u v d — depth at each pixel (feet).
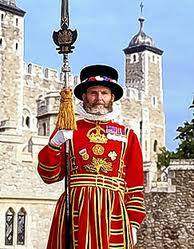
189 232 97.76
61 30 21.95
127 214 20.57
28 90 209.97
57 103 115.24
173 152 148.56
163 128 254.68
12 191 90.33
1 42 208.23
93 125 21.17
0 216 88.84
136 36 261.03
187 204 98.43
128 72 259.39
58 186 93.30
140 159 21.36
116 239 20.07
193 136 148.56
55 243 20.27
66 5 21.97
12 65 208.13
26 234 90.17
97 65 21.33
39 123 117.70
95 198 20.16
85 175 20.56
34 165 92.53
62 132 20.35
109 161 20.70
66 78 21.83
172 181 99.86
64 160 20.90
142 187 21.25
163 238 99.04
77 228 20.03
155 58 260.21
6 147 91.25
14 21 212.84
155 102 253.65
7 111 203.92
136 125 240.32
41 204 91.86
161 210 99.55
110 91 21.24
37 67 213.46
